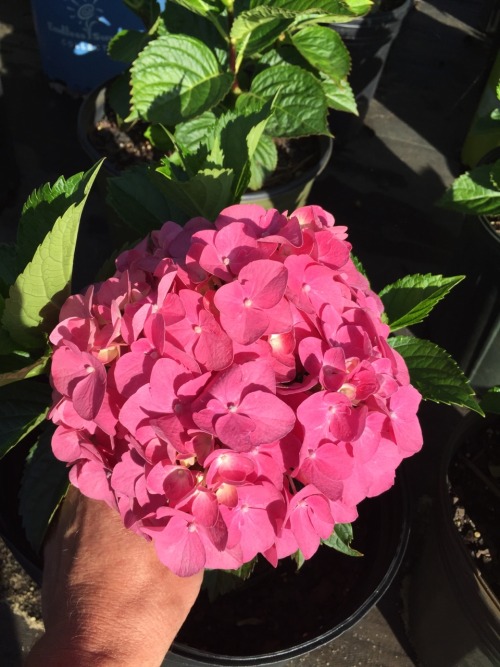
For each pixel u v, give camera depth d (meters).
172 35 0.59
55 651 0.30
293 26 0.65
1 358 0.39
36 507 0.39
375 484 0.33
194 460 0.30
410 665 0.55
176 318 0.30
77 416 0.31
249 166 0.39
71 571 0.33
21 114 0.91
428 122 0.99
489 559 0.46
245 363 0.29
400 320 0.41
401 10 0.83
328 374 0.30
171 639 0.33
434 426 0.67
